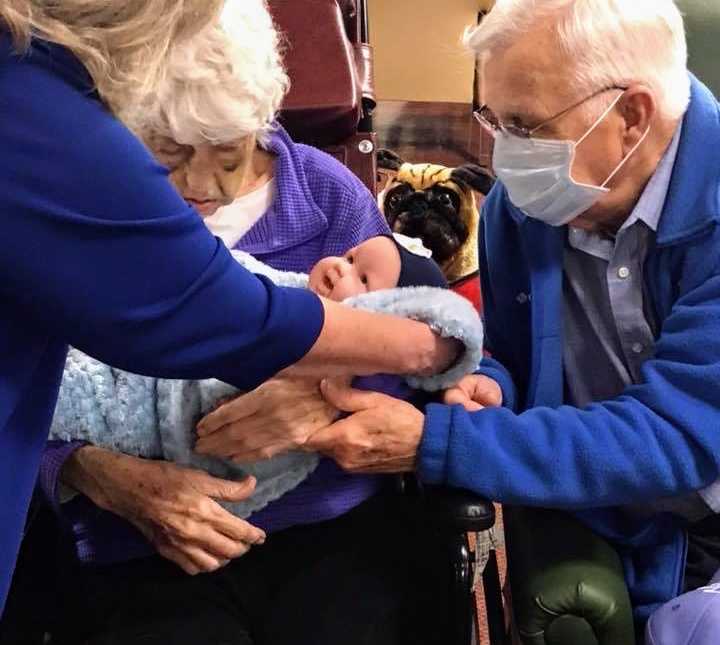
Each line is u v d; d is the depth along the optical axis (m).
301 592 1.28
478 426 1.20
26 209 0.72
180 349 0.82
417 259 1.32
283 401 1.16
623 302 1.28
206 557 1.18
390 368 1.08
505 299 1.46
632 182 1.21
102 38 0.74
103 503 1.21
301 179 1.40
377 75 3.27
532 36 1.15
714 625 1.12
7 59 0.72
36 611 1.27
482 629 1.79
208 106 1.05
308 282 1.31
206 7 0.79
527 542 1.27
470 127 3.12
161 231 0.78
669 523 1.32
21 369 0.80
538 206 1.26
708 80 1.50
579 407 1.38
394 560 1.32
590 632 1.19
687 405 1.15
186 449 1.22
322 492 1.32
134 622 1.24
